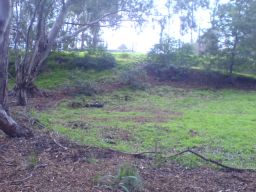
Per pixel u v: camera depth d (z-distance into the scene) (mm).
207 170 7391
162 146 9844
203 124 13797
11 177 6207
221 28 29344
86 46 30766
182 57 30156
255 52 29188
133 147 9594
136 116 15828
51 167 6816
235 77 29375
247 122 14469
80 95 22625
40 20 18266
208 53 29891
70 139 9758
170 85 27281
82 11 22234
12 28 20047
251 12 29344
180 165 7633
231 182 6555
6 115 9008
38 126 11281
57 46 26484
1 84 10492
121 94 23578
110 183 5789
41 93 22250
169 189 5934
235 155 9164
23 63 18281
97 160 7539
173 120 14773
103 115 15914
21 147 8281
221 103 21281
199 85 27828
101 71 29406
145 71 28766
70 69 29531
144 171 6875
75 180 6039
